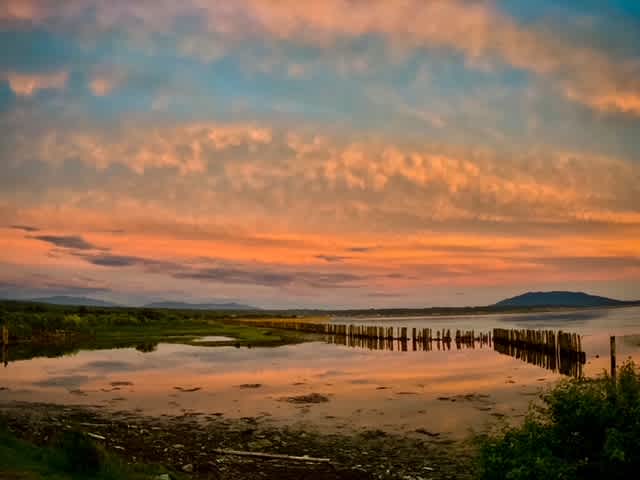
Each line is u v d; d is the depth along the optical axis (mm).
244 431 20016
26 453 12438
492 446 10984
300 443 18391
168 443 18047
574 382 11594
